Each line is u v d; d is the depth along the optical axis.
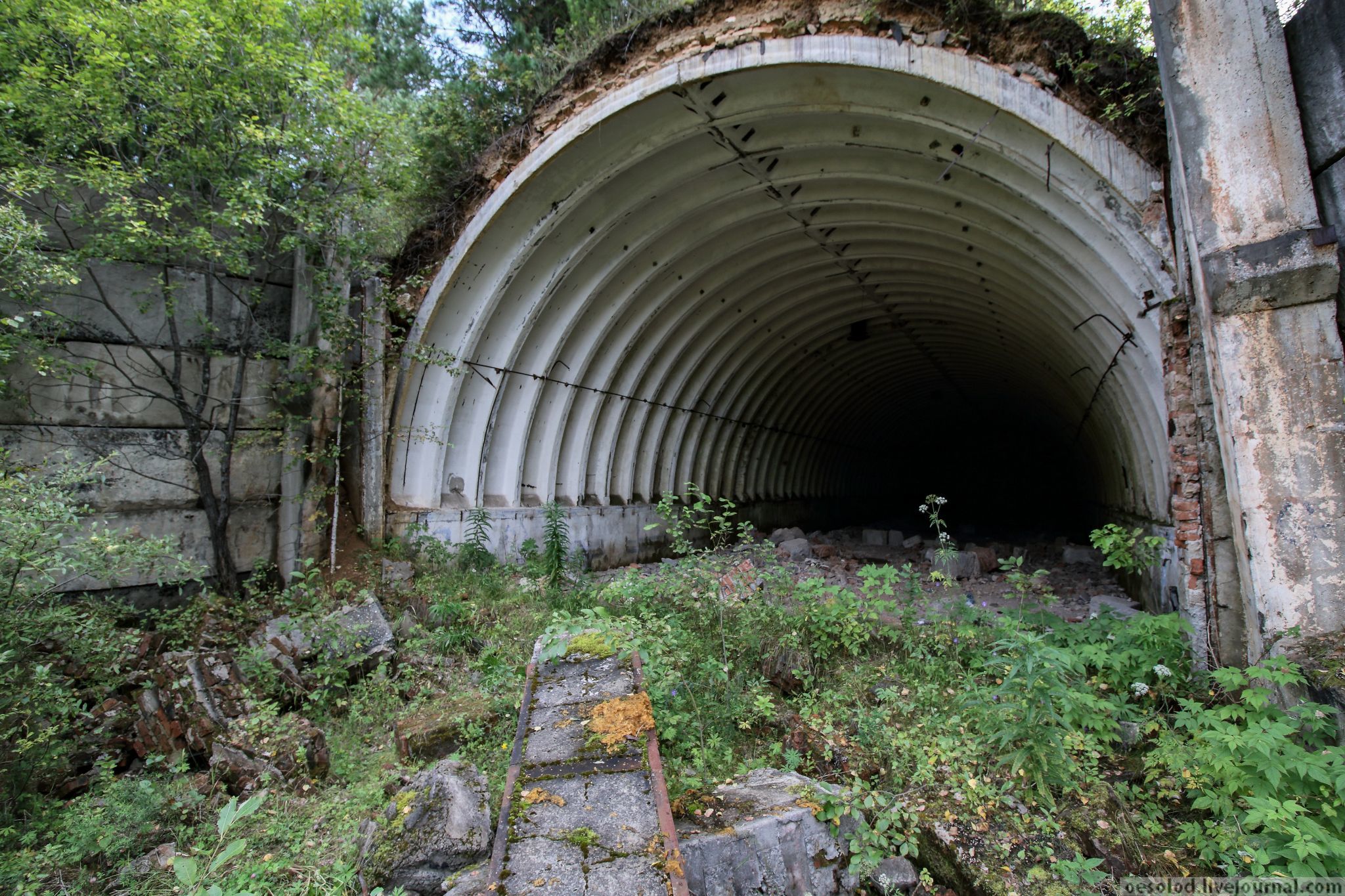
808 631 6.41
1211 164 4.83
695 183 8.98
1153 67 5.82
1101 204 6.06
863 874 3.64
